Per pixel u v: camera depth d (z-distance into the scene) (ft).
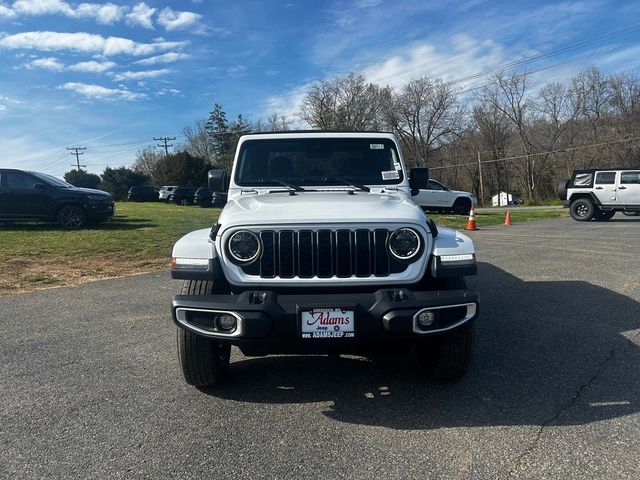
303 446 9.81
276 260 11.24
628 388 12.20
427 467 9.00
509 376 13.08
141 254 33.78
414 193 16.51
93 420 10.94
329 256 11.24
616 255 32.65
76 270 28.78
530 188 208.44
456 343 11.84
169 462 9.25
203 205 126.00
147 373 13.65
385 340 10.76
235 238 11.27
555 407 11.30
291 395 12.24
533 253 34.04
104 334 17.08
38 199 47.21
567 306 19.86
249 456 9.45
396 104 207.21
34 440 10.07
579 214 66.13
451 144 220.23
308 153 16.01
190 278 11.30
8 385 12.85
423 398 11.93
